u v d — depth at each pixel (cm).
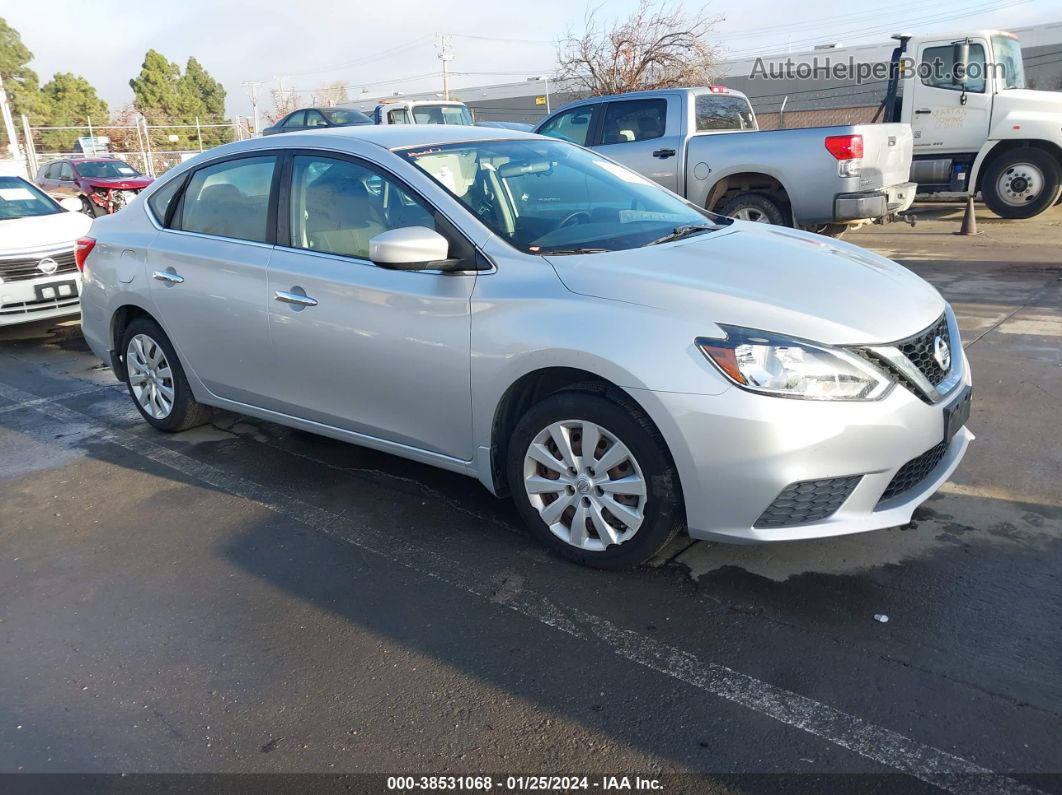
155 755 250
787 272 326
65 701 276
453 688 272
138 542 382
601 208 396
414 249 327
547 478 337
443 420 356
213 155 460
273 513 403
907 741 238
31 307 775
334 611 319
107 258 503
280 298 402
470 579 335
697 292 302
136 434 523
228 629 311
